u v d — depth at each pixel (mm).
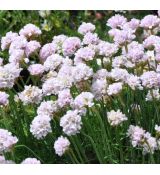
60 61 822
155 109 784
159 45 801
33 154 817
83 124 795
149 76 742
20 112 875
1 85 766
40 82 912
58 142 703
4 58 1088
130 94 804
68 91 733
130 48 833
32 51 853
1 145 709
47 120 717
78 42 828
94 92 755
